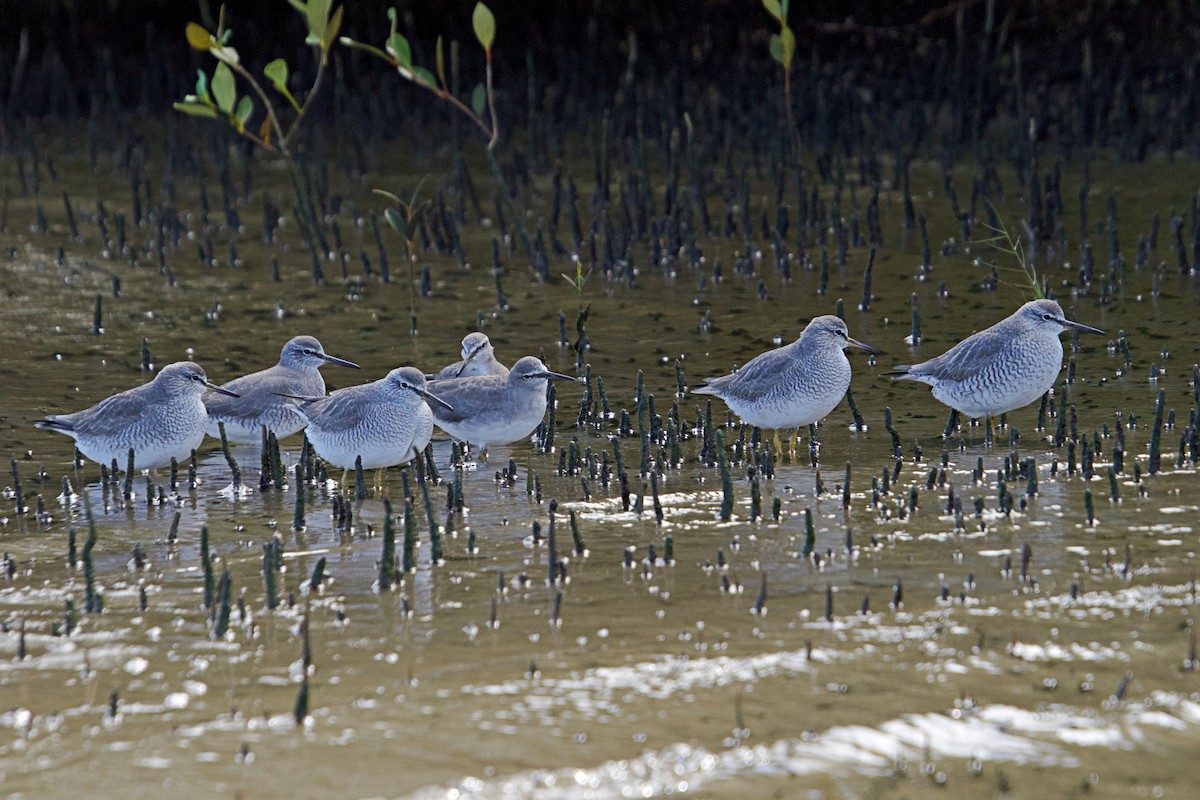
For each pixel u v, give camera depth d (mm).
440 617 10531
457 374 16625
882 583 10898
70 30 32438
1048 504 12703
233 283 21547
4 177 27062
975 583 10805
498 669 9570
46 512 13539
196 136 29656
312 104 30766
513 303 20656
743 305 20203
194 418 14633
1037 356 14695
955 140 27469
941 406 16312
